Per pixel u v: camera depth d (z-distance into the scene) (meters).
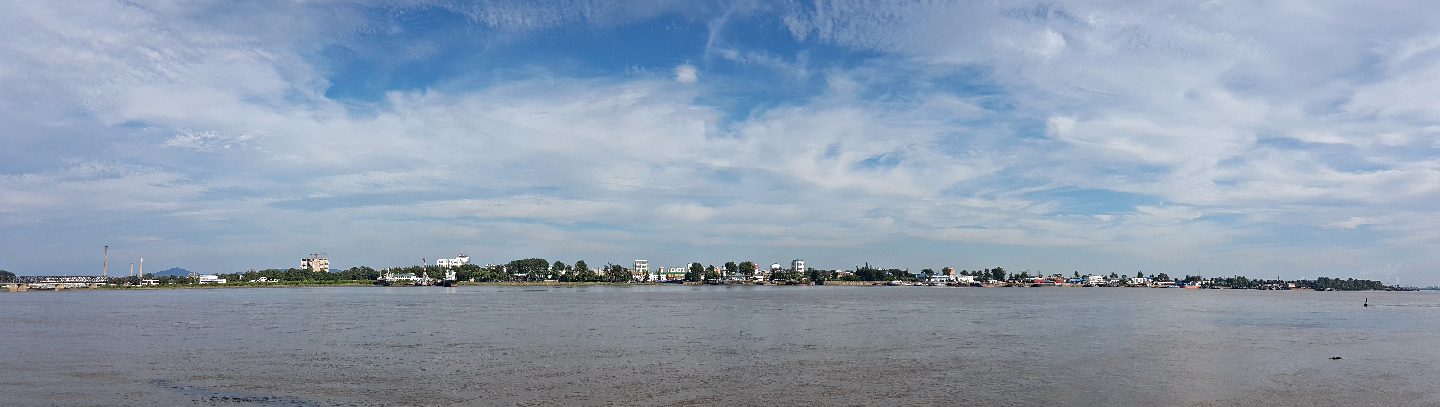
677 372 50.00
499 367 52.28
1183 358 57.31
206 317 106.44
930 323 94.75
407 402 39.94
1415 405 39.12
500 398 41.00
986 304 164.75
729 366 52.78
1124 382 45.91
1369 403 39.59
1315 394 42.09
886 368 51.75
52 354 59.94
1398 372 50.34
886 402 39.81
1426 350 63.88
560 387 44.25
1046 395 41.69
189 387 44.44
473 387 44.31
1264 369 51.59
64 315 113.75
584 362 54.91
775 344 67.19
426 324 91.19
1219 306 164.88
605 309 130.88
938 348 64.00
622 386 44.59
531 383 45.62
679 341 69.75
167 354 59.78
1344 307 167.62
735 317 106.56
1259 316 118.94
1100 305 163.75
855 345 66.38
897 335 76.44
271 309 131.88
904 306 149.38
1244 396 41.47
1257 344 68.31
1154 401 40.03
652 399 40.69
